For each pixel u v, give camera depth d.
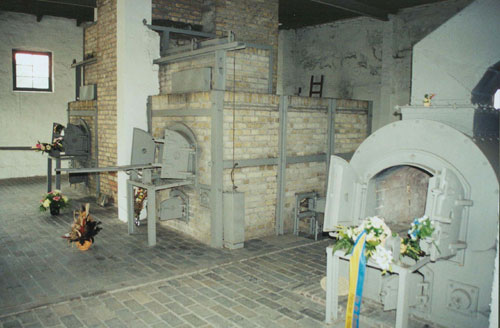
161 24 7.30
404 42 8.91
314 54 11.07
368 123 7.51
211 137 5.58
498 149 3.38
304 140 6.60
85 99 8.66
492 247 3.08
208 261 5.12
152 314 3.75
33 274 4.64
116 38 7.02
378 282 3.63
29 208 7.90
